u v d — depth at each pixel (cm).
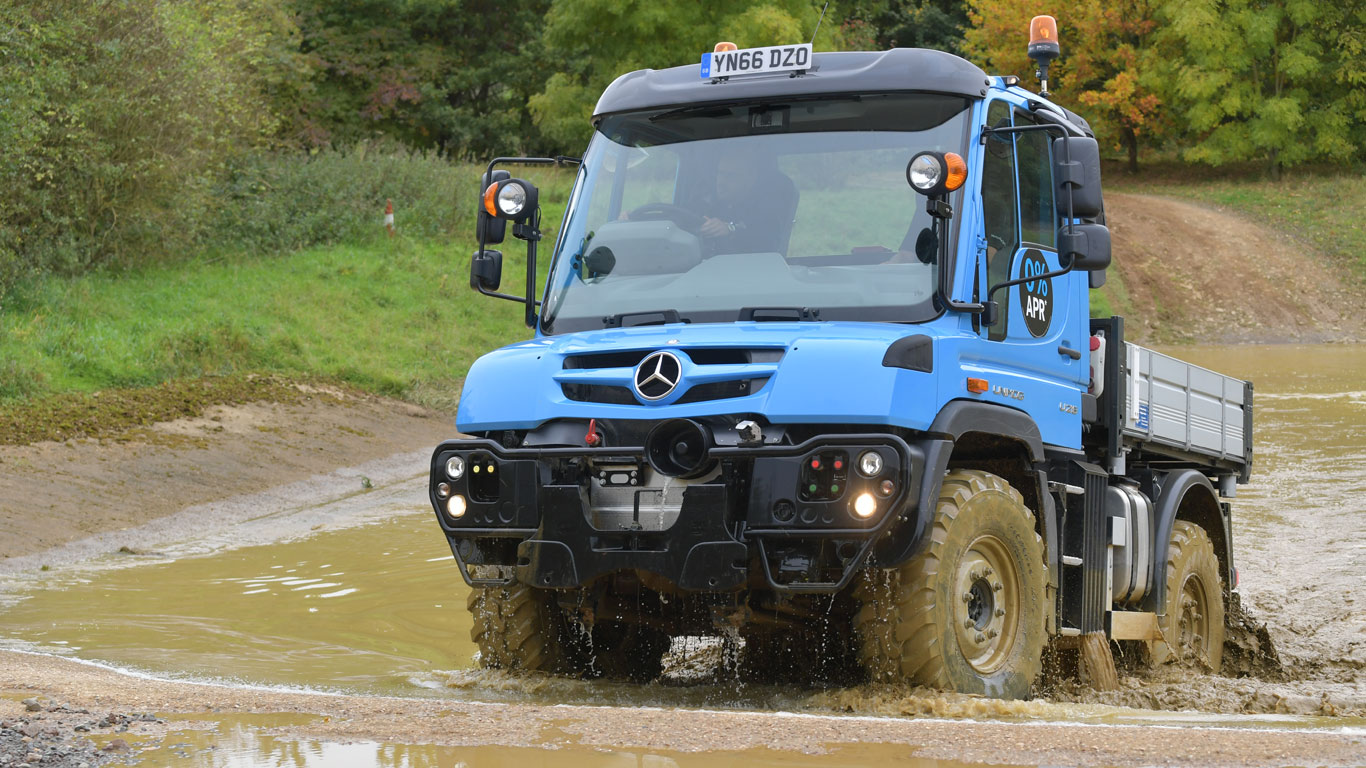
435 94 6312
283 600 1194
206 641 993
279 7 4978
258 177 3809
